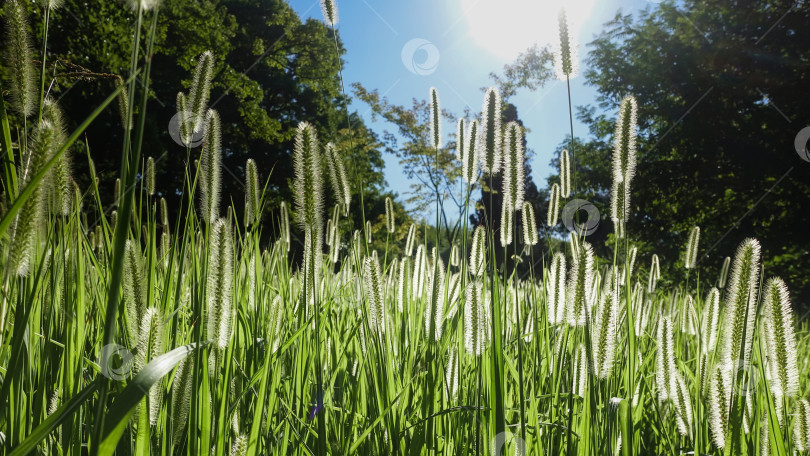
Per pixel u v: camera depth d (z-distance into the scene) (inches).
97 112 5.7
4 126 7.6
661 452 16.1
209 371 11.2
